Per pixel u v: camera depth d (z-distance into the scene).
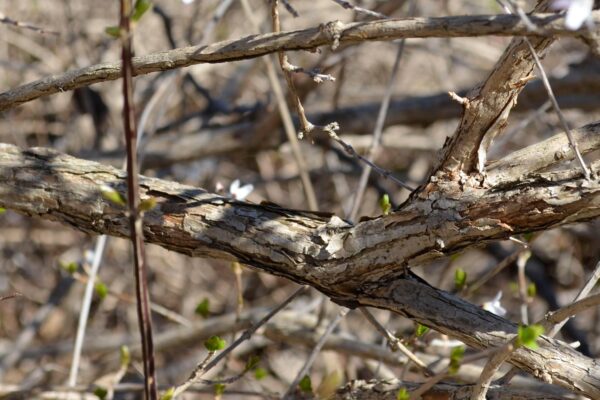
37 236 12.23
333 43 3.37
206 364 4.76
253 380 8.16
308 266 4.05
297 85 9.48
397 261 3.94
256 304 12.09
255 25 8.08
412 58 13.41
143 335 3.32
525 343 3.54
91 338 10.14
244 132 9.87
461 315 3.97
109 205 4.29
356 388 4.64
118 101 11.93
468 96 3.75
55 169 4.42
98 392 6.00
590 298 3.61
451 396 4.35
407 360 6.14
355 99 12.37
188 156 9.88
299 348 10.71
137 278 3.23
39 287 12.20
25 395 6.93
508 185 3.72
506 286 11.07
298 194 12.31
